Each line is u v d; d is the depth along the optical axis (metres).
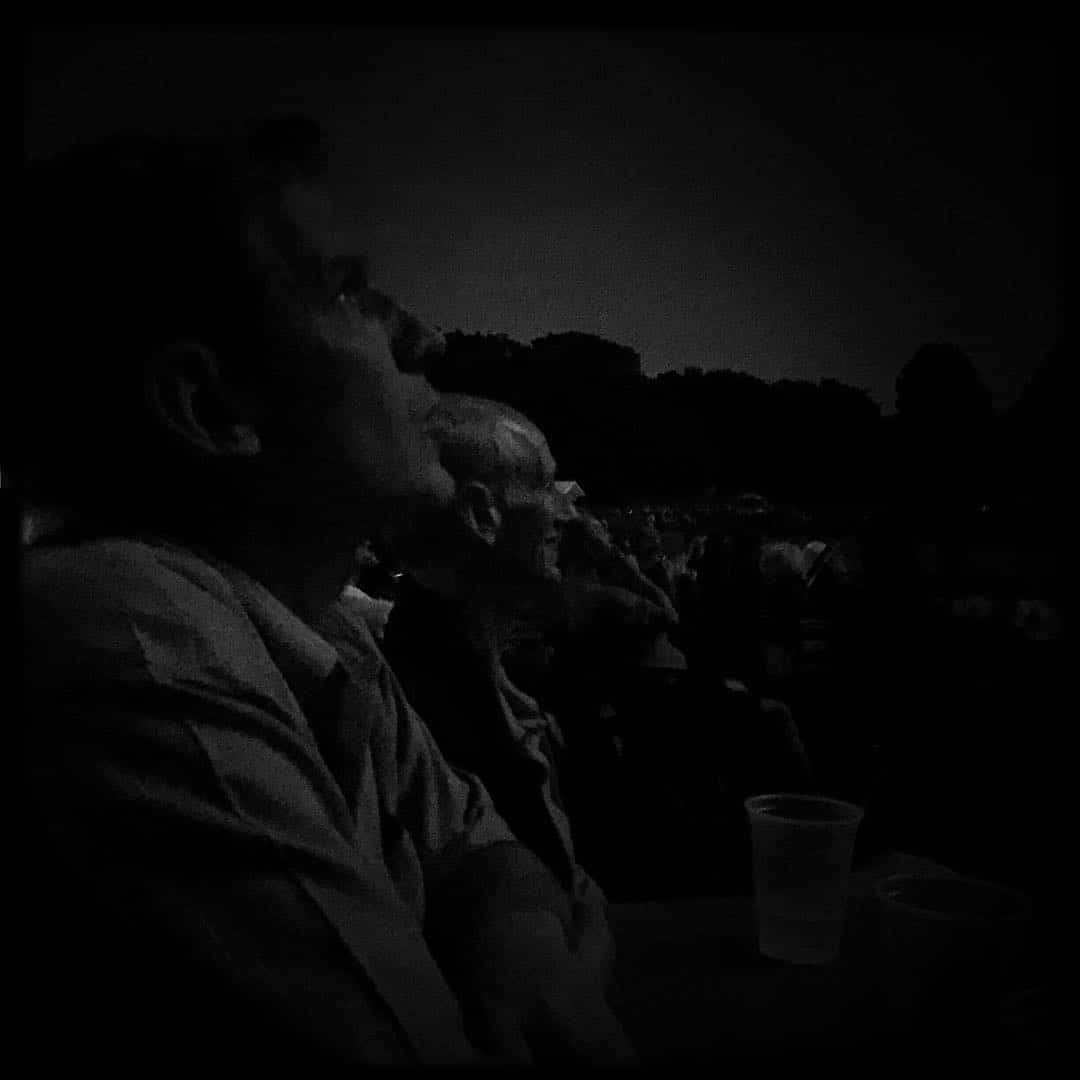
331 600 0.60
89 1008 0.45
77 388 0.49
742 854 0.87
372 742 0.65
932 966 0.61
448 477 0.62
